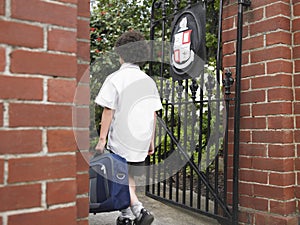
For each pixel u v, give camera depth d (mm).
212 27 3986
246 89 2465
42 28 1117
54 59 1135
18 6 1075
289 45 2303
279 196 2244
